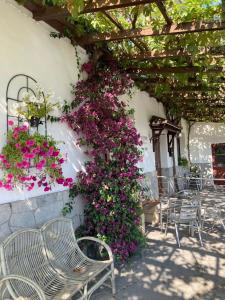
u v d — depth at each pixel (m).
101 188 3.84
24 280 2.11
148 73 5.28
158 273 3.50
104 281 3.11
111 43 4.48
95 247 3.77
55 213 3.45
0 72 2.81
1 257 2.28
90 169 3.93
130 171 4.04
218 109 10.12
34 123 3.06
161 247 4.36
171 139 9.55
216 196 8.52
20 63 3.09
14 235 2.50
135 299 2.92
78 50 4.18
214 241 4.61
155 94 7.45
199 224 4.94
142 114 7.06
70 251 3.04
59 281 2.60
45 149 2.92
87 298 2.61
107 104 4.09
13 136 2.73
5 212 2.75
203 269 3.59
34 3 3.14
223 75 5.28
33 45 3.30
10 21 2.99
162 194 7.70
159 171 8.79
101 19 3.70
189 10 3.38
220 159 11.85
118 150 3.98
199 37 3.97
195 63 4.77
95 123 4.00
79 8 2.62
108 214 3.79
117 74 4.43
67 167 3.78
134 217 4.09
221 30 3.60
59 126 3.68
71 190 3.78
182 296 2.98
